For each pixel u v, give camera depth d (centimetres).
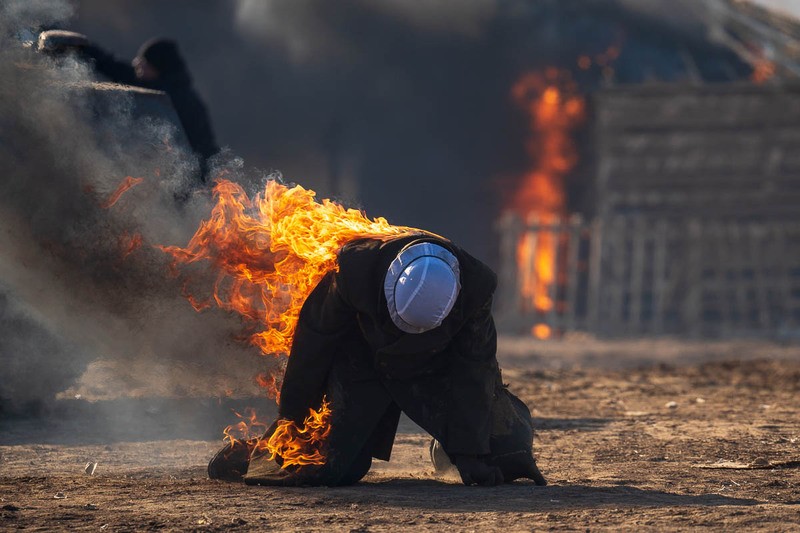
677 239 8900
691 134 9369
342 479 1681
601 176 9362
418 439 2412
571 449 2225
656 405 3197
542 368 4925
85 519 1385
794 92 9312
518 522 1354
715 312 8969
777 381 4003
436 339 1574
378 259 1586
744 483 1736
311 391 1678
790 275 9012
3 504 1504
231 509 1462
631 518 1369
